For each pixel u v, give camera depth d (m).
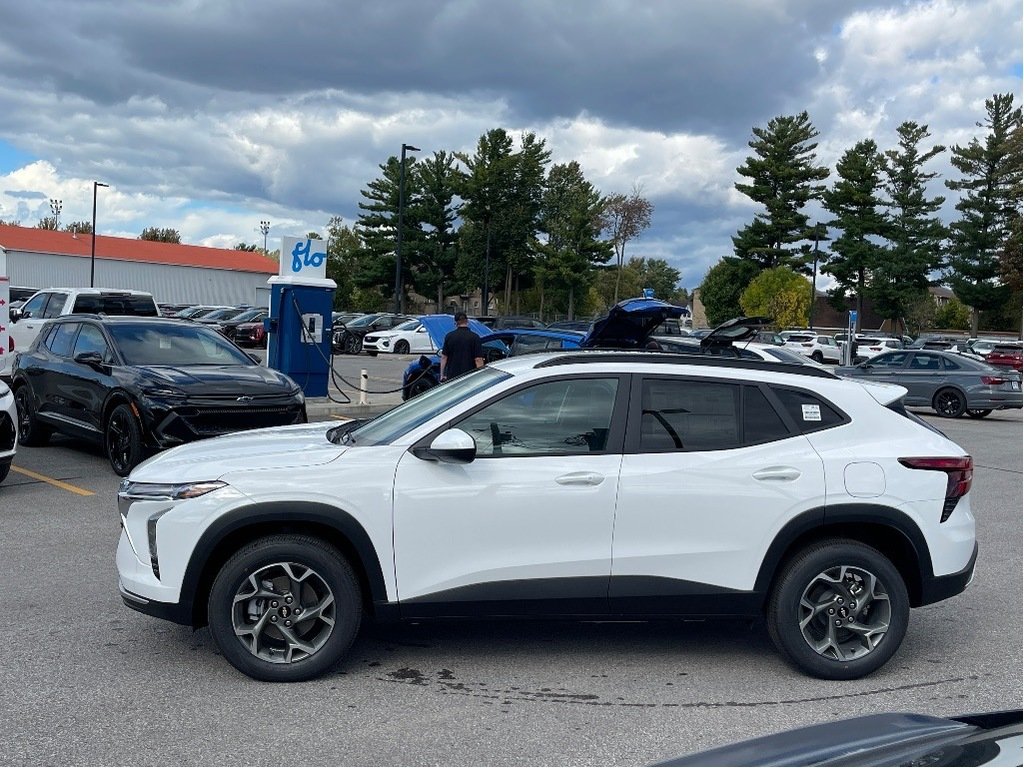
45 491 9.59
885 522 5.00
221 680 4.87
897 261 64.94
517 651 5.40
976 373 20.75
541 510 4.84
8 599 6.15
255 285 75.94
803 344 44.28
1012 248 62.84
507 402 5.02
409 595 4.83
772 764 2.37
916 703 4.75
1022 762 2.14
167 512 4.80
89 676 4.89
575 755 4.10
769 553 4.96
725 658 5.36
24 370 12.31
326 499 4.77
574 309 68.62
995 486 11.43
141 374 10.16
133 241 71.94
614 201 70.12
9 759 3.95
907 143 64.88
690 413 5.09
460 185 65.69
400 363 32.00
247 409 10.10
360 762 3.99
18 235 64.94
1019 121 63.00
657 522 4.90
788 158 68.31
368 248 68.94
